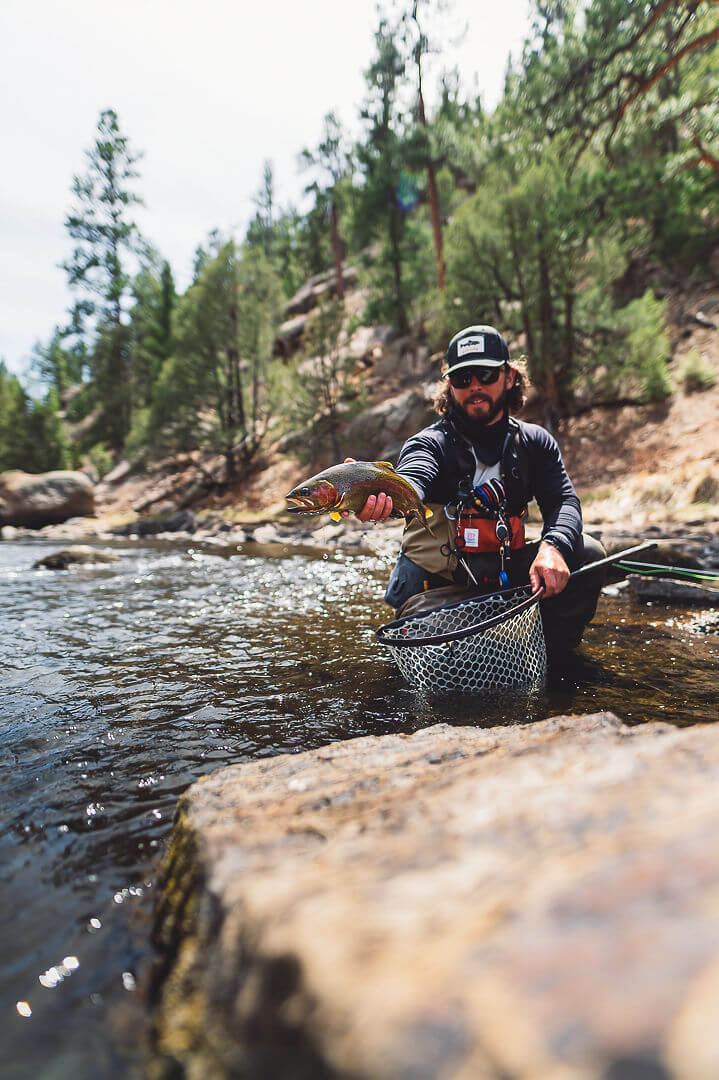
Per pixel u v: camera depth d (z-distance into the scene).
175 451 24.00
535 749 1.28
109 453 36.84
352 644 3.70
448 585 3.26
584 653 3.30
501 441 3.19
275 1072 0.57
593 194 16.52
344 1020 0.48
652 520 10.34
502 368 3.15
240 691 2.78
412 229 24.45
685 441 14.55
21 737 2.22
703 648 3.37
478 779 1.07
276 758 1.56
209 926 0.88
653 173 16.91
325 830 1.00
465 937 0.53
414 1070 0.41
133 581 7.12
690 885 0.50
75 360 40.59
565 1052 0.37
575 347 17.34
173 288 36.97
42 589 6.49
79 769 1.93
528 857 0.68
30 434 33.03
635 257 20.11
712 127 14.91
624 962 0.44
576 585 3.33
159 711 2.51
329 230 36.06
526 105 17.50
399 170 23.02
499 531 3.12
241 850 0.97
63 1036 0.87
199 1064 0.74
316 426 21.22
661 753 0.97
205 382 23.48
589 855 0.63
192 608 5.17
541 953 0.47
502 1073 0.38
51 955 1.07
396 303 24.28
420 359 23.38
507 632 2.71
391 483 2.50
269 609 5.05
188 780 1.84
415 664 2.72
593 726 1.57
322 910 0.67
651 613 4.37
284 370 21.75
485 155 19.72
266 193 45.97
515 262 16.17
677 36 14.80
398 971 0.51
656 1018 0.37
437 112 22.17
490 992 0.44
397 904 0.64
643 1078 0.33
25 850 1.45
